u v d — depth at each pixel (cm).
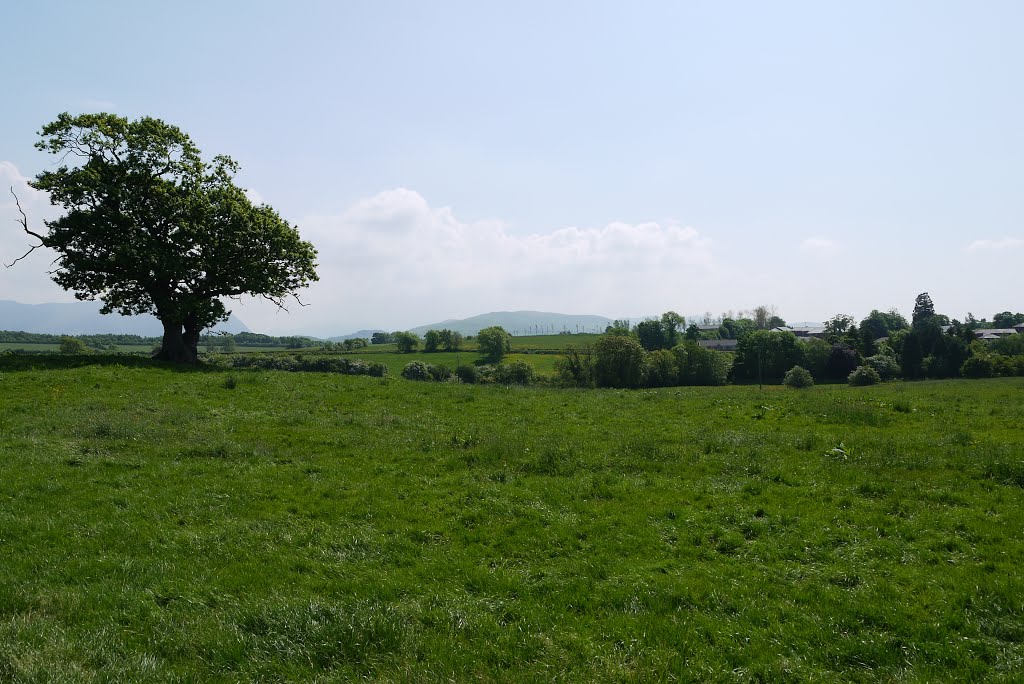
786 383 8100
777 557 1030
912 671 699
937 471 1487
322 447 1867
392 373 10075
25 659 678
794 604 856
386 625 771
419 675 682
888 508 1241
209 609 848
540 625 800
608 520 1210
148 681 662
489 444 1831
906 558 998
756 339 10112
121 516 1214
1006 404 2666
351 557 1049
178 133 3981
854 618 811
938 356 9412
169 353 4025
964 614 811
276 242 4125
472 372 10131
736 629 788
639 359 8875
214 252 3994
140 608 836
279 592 899
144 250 3625
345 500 1352
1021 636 758
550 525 1192
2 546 1042
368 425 2227
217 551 1057
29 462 1557
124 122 3769
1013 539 1045
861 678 694
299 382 3256
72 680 643
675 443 1908
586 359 9312
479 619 809
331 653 727
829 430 2109
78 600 846
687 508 1270
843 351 9562
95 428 1953
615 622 811
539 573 980
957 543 1043
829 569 967
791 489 1387
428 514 1263
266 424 2211
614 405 2820
